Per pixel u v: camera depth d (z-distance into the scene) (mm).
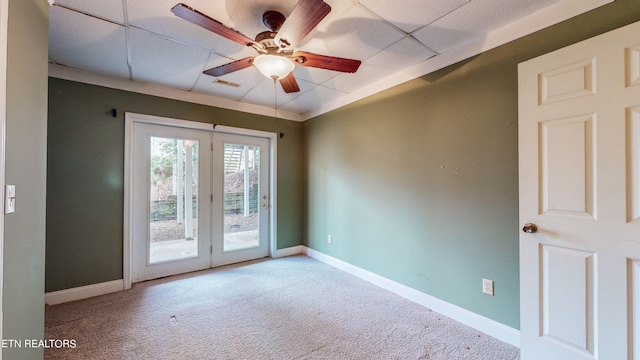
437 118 2309
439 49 2182
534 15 1731
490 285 1962
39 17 1337
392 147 2721
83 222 2578
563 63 1486
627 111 1287
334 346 1829
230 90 3127
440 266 2289
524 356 1633
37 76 1312
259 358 1701
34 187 1283
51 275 2426
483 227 2008
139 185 2986
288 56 1705
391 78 2709
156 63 2410
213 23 1399
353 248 3223
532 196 1604
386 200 2793
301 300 2531
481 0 1603
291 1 1581
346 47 2135
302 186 4199
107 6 1636
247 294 2664
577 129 1435
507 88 1871
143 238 3016
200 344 1844
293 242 4125
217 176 3545
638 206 1265
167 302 2480
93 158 2627
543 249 1566
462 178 2137
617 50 1315
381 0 1596
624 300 1293
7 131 1042
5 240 1032
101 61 2367
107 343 1842
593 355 1381
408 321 2154
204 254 3430
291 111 4031
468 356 1720
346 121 3314
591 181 1394
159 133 3107
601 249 1359
